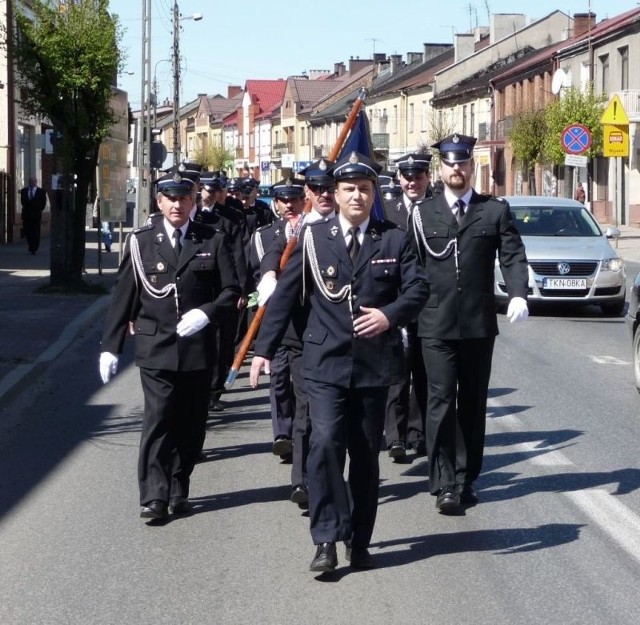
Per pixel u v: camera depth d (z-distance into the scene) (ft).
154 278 22.91
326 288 19.54
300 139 347.36
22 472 27.45
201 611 17.97
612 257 61.00
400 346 19.89
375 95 287.28
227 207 33.35
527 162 174.40
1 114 121.39
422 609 17.98
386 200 30.37
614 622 17.43
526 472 27.14
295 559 20.63
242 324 43.06
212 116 462.19
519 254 23.48
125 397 38.11
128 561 20.53
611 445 29.91
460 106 240.32
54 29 65.10
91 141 67.46
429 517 23.40
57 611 18.03
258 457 29.07
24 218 107.04
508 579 19.43
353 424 19.85
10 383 37.86
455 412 23.68
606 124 96.12
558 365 44.11
